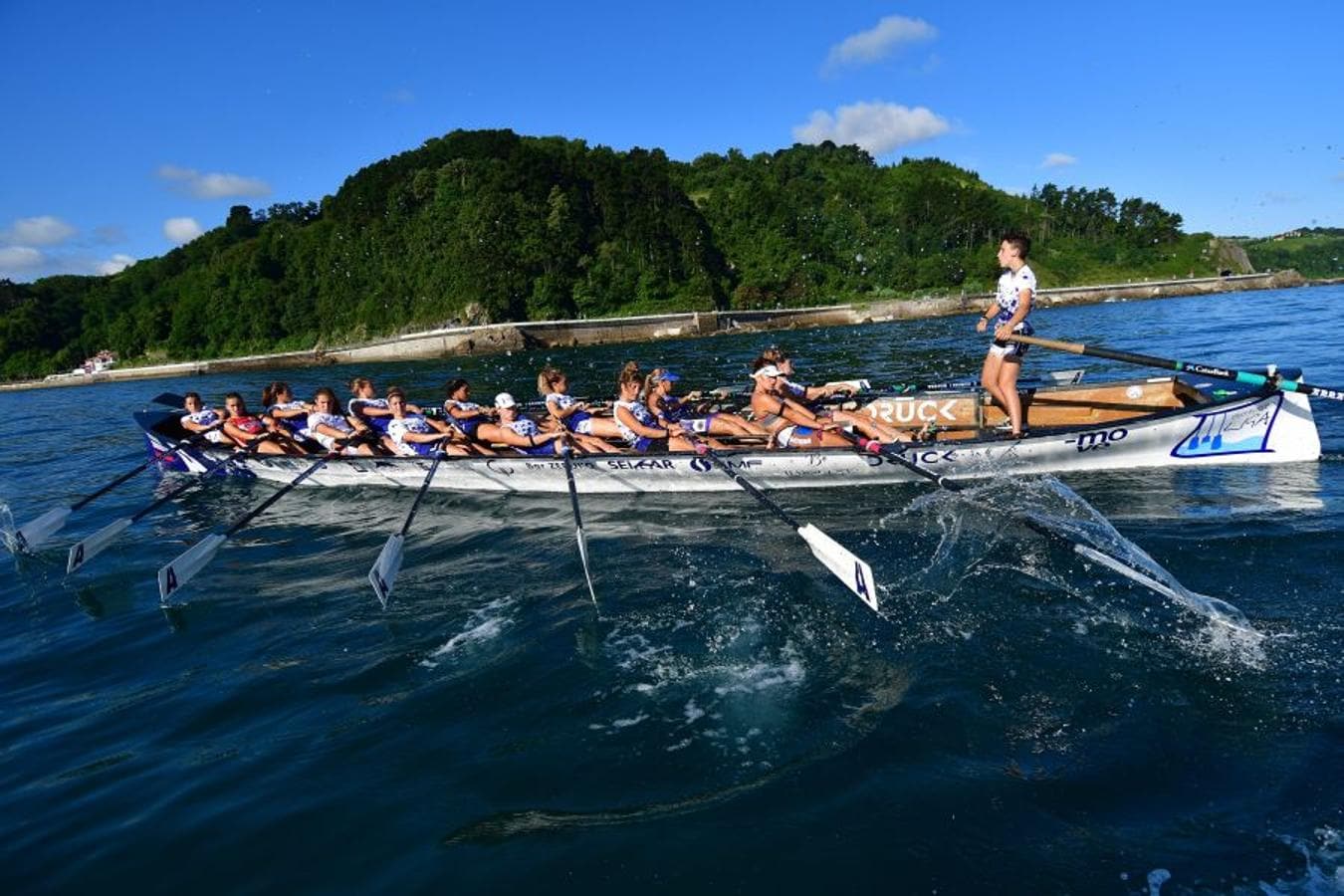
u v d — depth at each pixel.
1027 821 3.79
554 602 6.86
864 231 101.62
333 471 11.74
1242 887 3.33
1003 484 8.91
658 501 9.72
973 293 79.44
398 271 77.44
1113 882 3.40
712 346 46.56
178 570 7.40
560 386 10.73
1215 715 4.48
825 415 10.22
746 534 8.27
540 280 72.62
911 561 7.06
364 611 7.08
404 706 5.31
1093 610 5.80
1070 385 10.77
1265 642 5.18
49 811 4.48
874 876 3.53
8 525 12.07
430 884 3.67
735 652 5.70
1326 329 24.44
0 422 31.39
